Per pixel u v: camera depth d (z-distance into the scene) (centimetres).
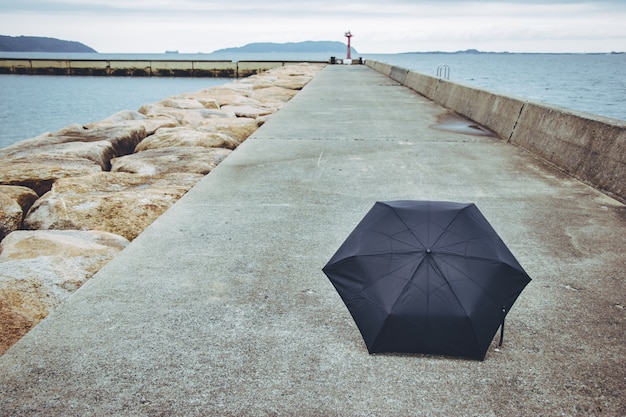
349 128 848
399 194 471
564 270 310
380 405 195
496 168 567
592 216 407
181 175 573
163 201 477
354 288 208
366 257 208
